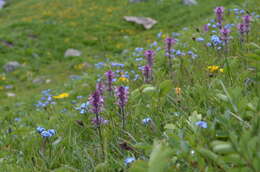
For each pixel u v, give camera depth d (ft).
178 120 9.43
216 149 5.51
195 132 7.30
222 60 13.76
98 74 29.86
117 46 71.77
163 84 9.20
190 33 31.55
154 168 5.58
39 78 58.03
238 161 5.54
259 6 29.86
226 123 7.20
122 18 89.81
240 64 12.30
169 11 90.89
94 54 69.15
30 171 9.66
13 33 78.07
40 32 79.41
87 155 9.04
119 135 10.00
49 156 10.00
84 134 11.26
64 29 81.97
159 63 18.93
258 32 18.08
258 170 5.14
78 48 73.05
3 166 10.72
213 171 6.02
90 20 89.40
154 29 81.92
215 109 8.77
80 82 34.68
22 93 51.13
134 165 6.29
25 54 68.69
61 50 72.08
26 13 99.91
